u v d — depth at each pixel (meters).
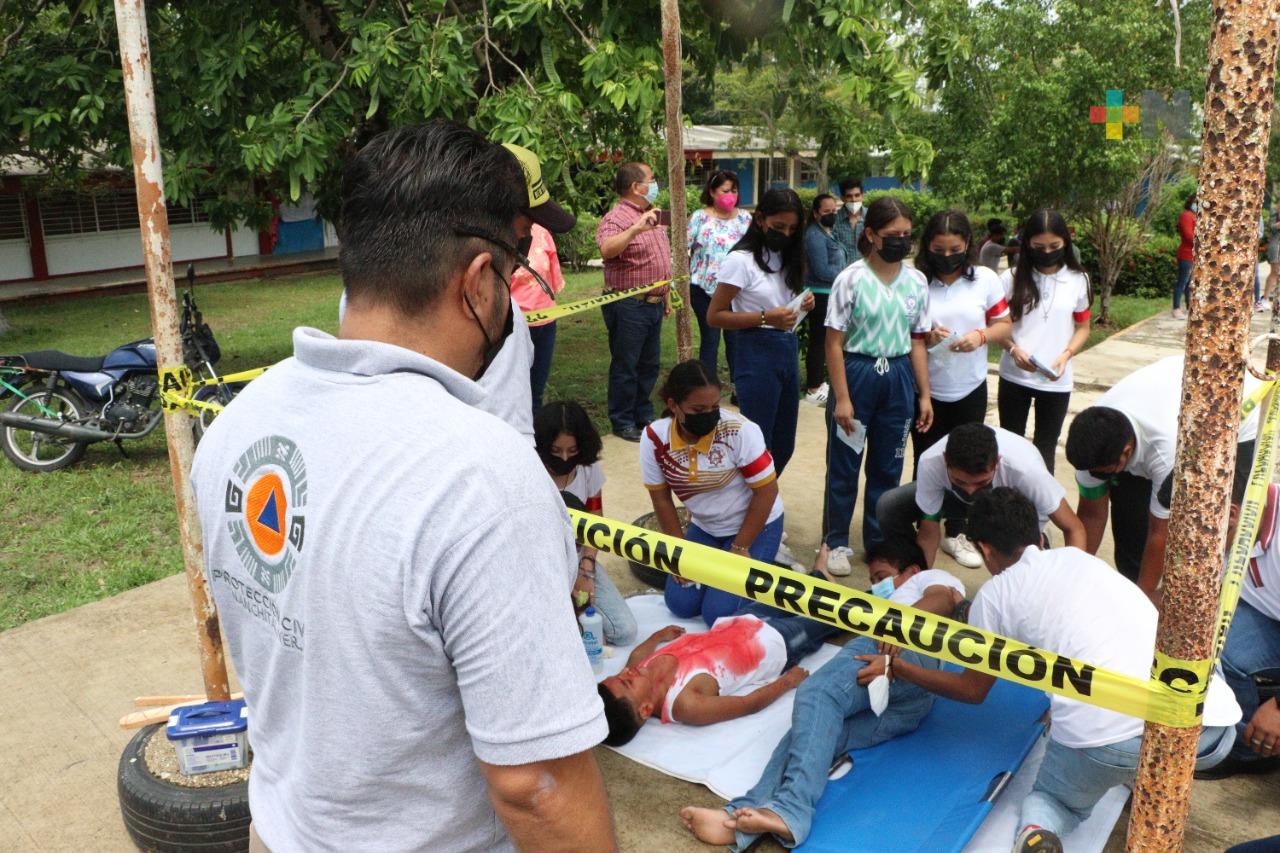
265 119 6.37
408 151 1.16
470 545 1.04
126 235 19.27
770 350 4.95
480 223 1.16
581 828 1.10
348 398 1.13
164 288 2.73
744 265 4.89
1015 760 3.13
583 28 6.92
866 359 4.47
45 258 18.14
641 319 6.81
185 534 2.86
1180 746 1.72
